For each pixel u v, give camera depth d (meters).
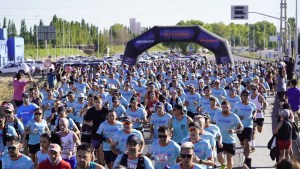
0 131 11.18
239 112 13.84
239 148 15.95
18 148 8.93
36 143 12.50
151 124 12.45
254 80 20.75
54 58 99.25
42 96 18.42
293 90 17.77
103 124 11.57
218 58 41.72
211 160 9.53
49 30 83.88
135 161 8.54
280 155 12.55
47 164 8.16
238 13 39.75
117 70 36.31
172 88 19.52
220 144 11.23
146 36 42.38
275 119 20.44
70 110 14.95
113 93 17.19
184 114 11.67
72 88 21.88
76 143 10.40
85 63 55.09
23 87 19.50
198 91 21.97
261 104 16.38
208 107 14.11
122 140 10.66
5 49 79.62
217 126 11.80
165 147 9.27
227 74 27.02
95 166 7.83
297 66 24.09
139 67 39.62
